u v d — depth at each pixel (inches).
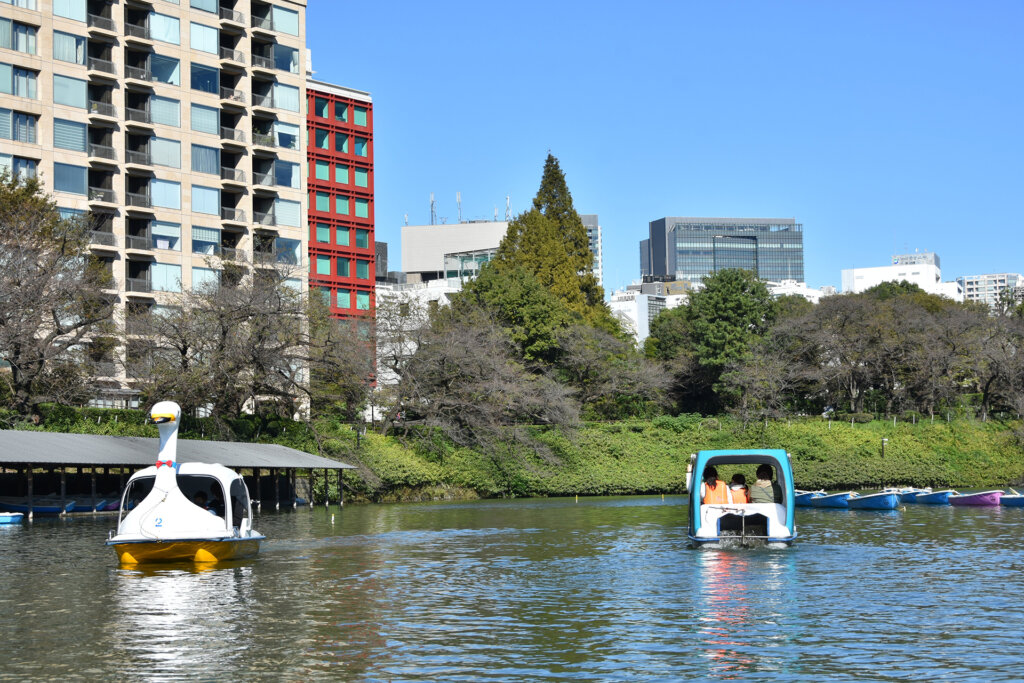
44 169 2854.3
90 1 3011.8
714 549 1200.2
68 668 577.9
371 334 2955.2
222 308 2461.9
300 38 3572.8
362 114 4065.0
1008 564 1032.2
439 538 1423.5
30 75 2851.9
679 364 4124.0
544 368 3499.0
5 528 1582.2
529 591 868.0
